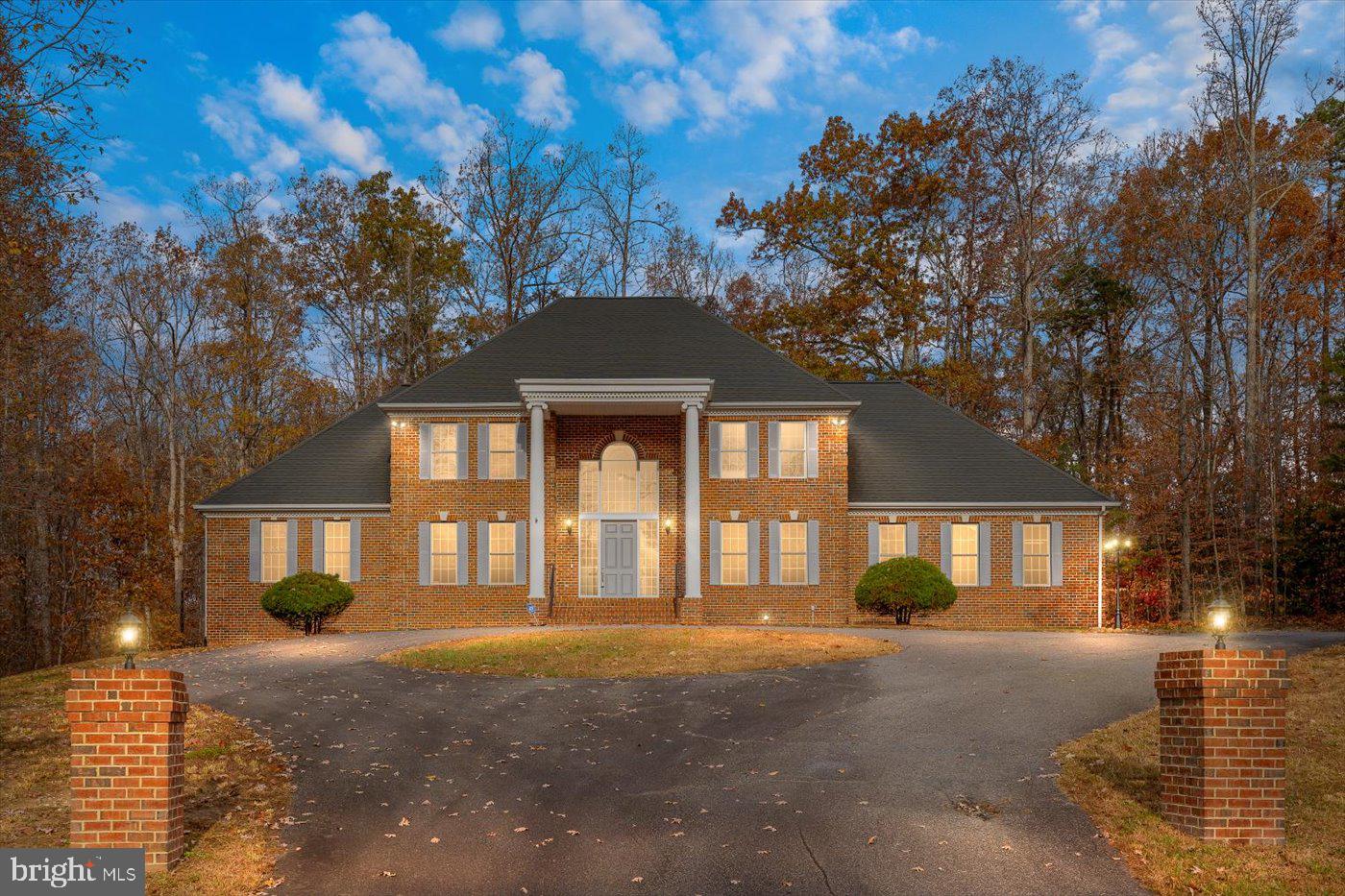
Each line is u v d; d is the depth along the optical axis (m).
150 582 40.66
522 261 50.03
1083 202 44.22
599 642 21.94
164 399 45.69
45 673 21.19
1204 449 38.47
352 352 51.59
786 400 30.30
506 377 31.23
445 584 30.33
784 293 53.16
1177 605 35.59
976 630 27.34
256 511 31.17
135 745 9.06
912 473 31.77
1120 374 44.25
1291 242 41.94
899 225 47.78
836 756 12.98
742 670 18.78
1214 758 9.73
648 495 30.72
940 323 50.19
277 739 14.10
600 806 11.22
